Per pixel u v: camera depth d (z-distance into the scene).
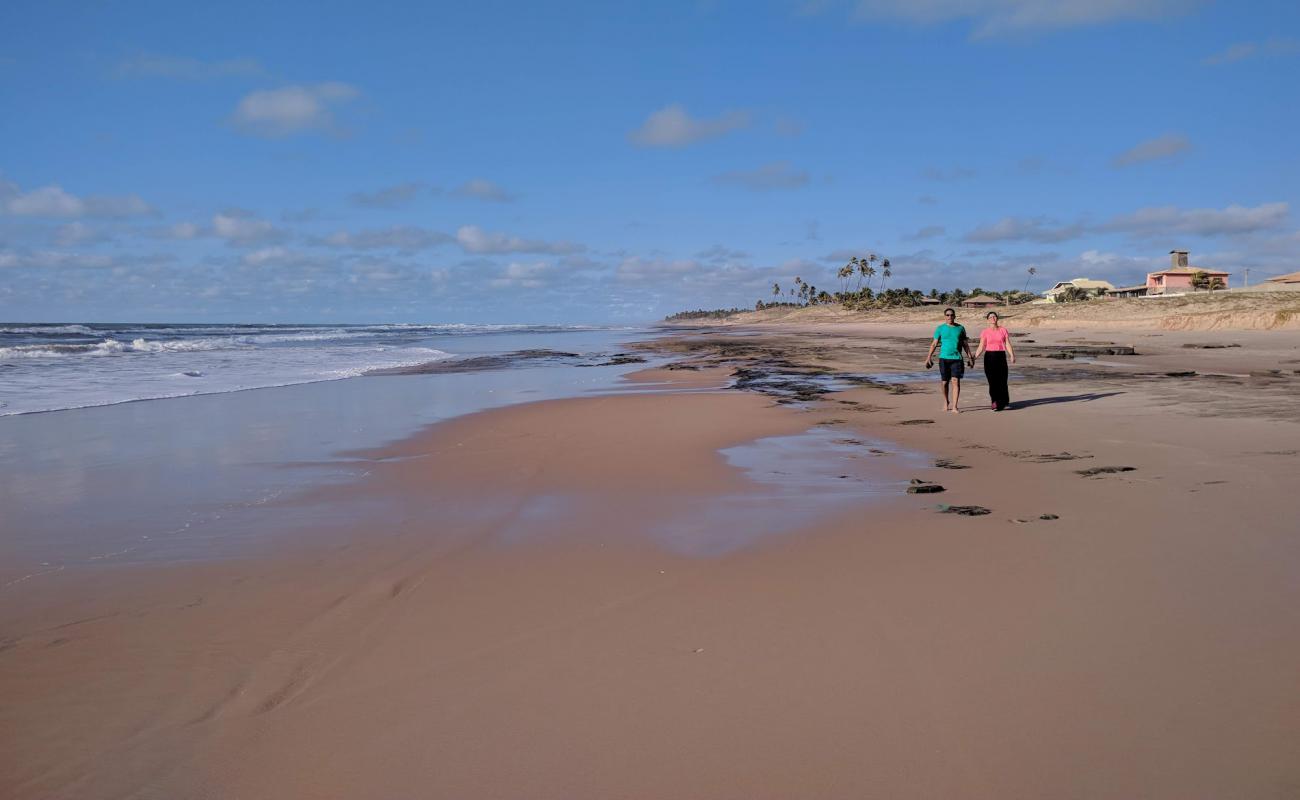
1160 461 9.05
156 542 6.75
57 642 4.64
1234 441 10.02
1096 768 3.11
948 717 3.53
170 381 23.39
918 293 138.25
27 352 37.06
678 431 12.97
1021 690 3.73
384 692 3.95
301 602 5.27
